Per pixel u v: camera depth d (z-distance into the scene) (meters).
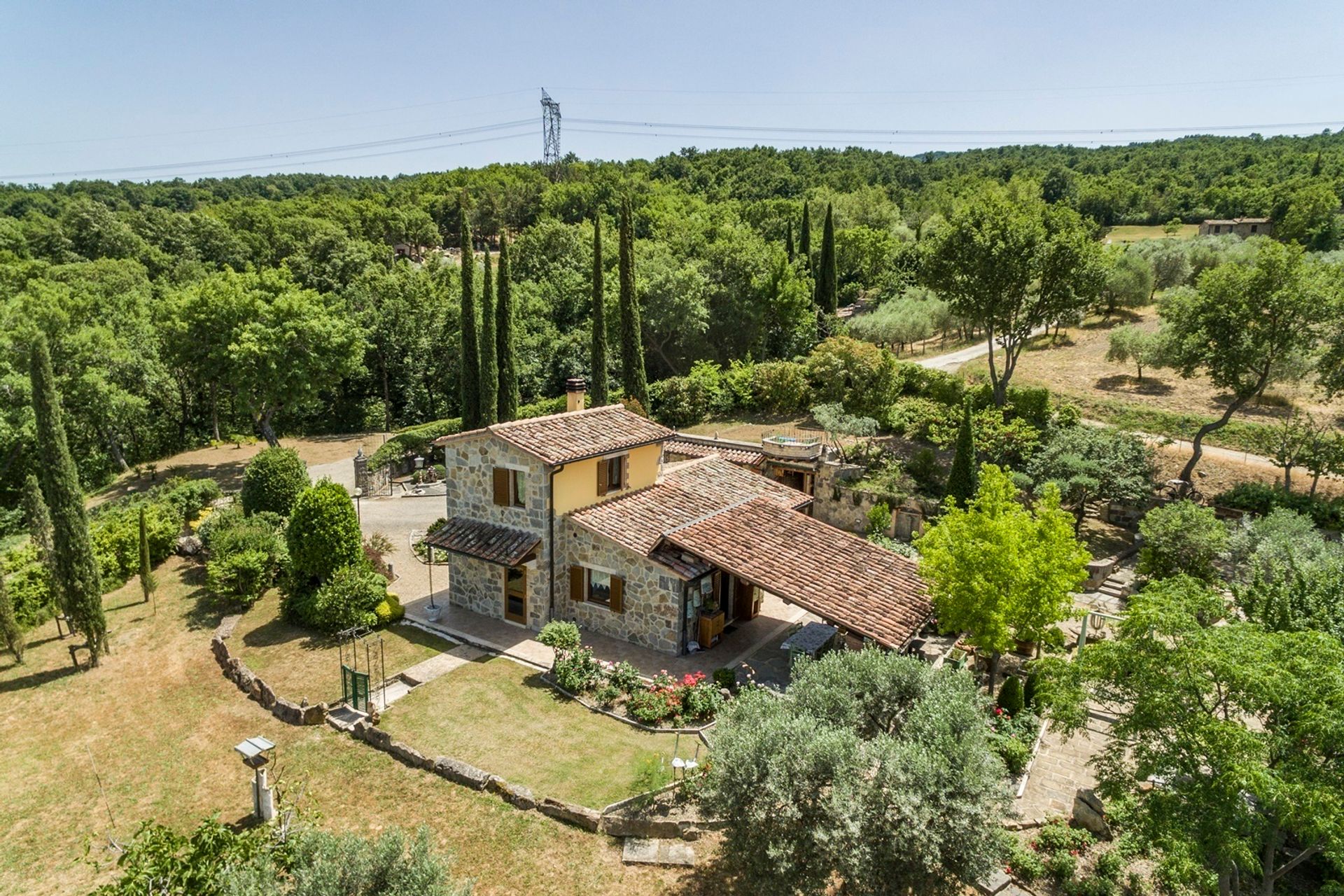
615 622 23.83
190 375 51.41
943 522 21.98
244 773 17.48
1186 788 11.95
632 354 47.62
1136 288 58.56
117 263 66.12
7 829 15.93
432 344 59.09
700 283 58.53
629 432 26.36
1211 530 27.97
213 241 82.81
